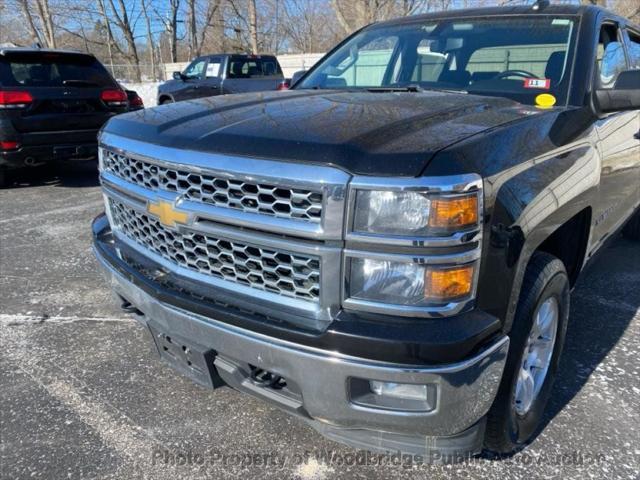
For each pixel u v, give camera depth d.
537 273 2.09
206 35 37.06
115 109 7.61
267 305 1.88
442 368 1.63
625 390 2.76
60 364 3.02
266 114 2.16
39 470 2.23
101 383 2.83
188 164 1.96
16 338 3.31
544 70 2.81
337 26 30.02
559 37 2.89
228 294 1.99
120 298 2.57
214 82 13.42
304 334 1.72
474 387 1.71
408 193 1.60
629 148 3.27
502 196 1.77
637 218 4.93
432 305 1.65
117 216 2.63
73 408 2.62
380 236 1.63
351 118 2.00
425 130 1.85
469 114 2.13
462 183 1.61
